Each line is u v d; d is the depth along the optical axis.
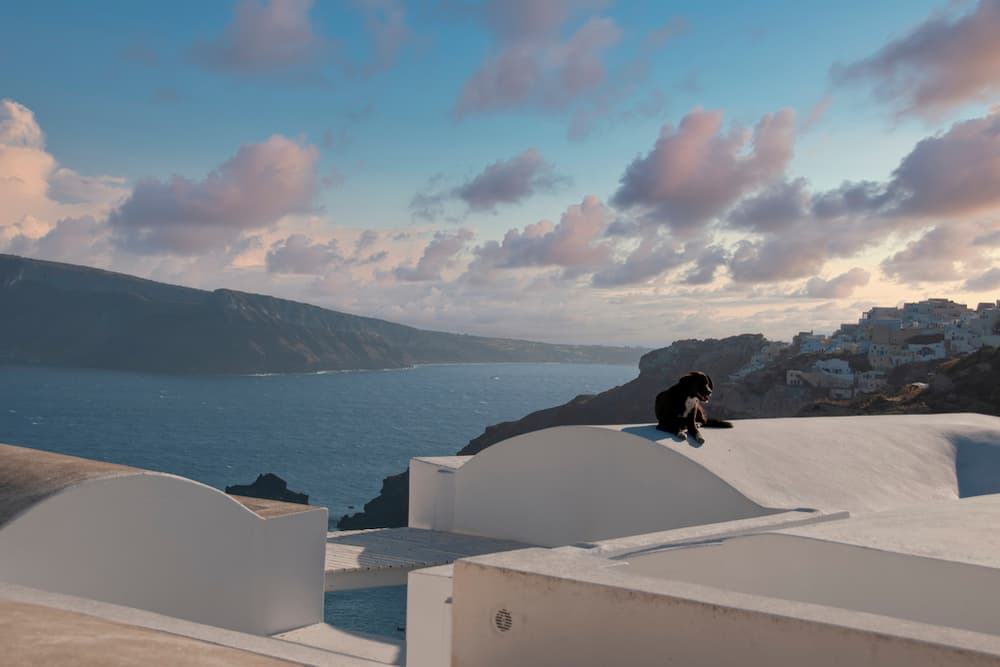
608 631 4.93
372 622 22.09
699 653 4.58
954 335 124.12
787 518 11.98
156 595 11.63
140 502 11.45
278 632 13.52
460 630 5.57
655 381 139.75
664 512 14.77
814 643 4.19
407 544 18.30
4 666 3.75
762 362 145.88
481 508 19.06
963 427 18.44
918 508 10.66
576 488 16.73
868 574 7.60
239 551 12.84
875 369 126.06
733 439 15.63
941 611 7.13
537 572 5.27
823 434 16.86
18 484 11.03
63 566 10.53
